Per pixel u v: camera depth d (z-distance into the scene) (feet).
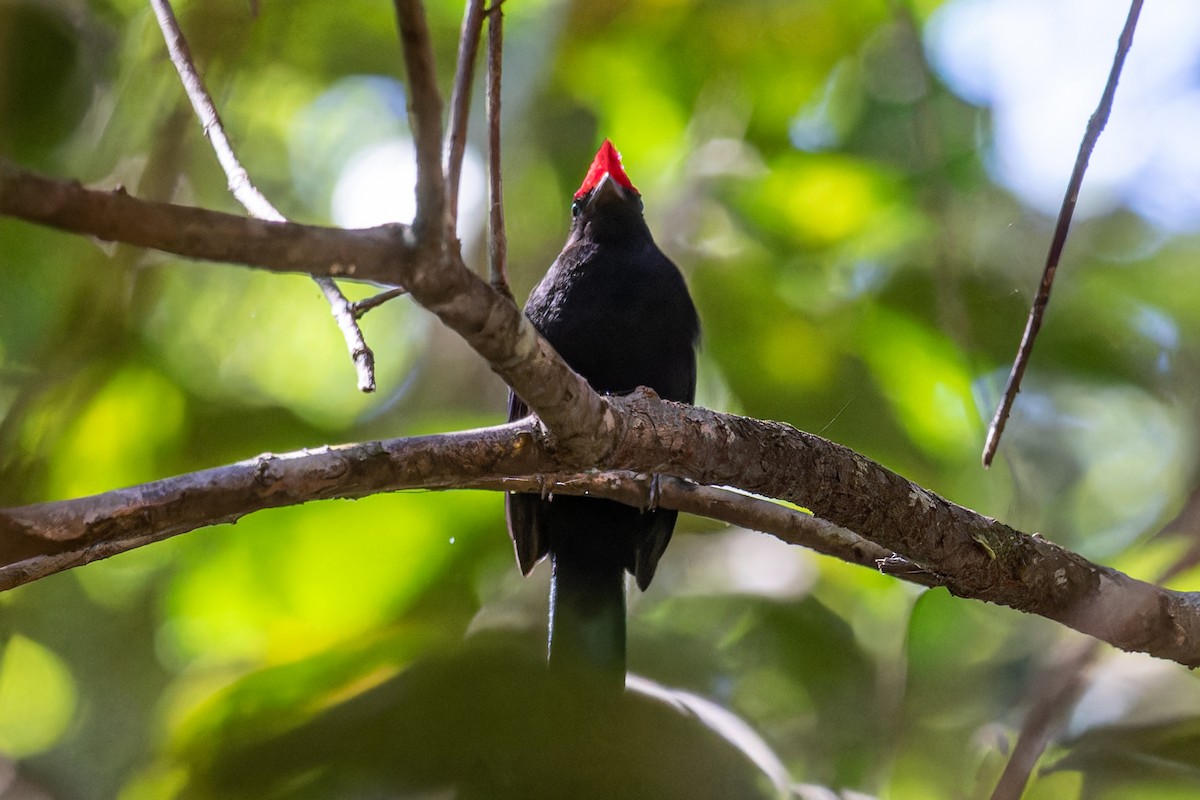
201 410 34.88
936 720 32.96
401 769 19.62
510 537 31.58
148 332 36.70
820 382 36.76
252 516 31.01
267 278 43.75
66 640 42.75
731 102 42.47
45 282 37.04
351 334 18.80
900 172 38.34
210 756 20.56
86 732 42.04
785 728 35.76
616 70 42.32
